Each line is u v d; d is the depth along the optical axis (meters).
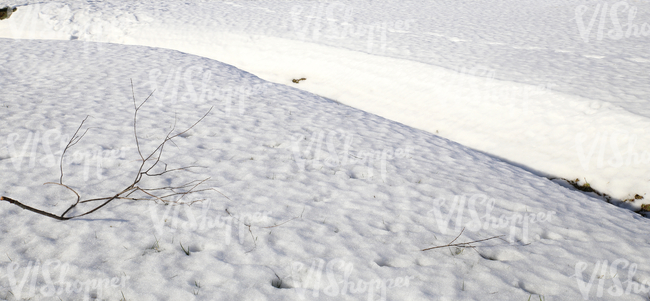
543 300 3.38
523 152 8.45
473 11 24.09
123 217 4.14
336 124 7.76
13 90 7.98
